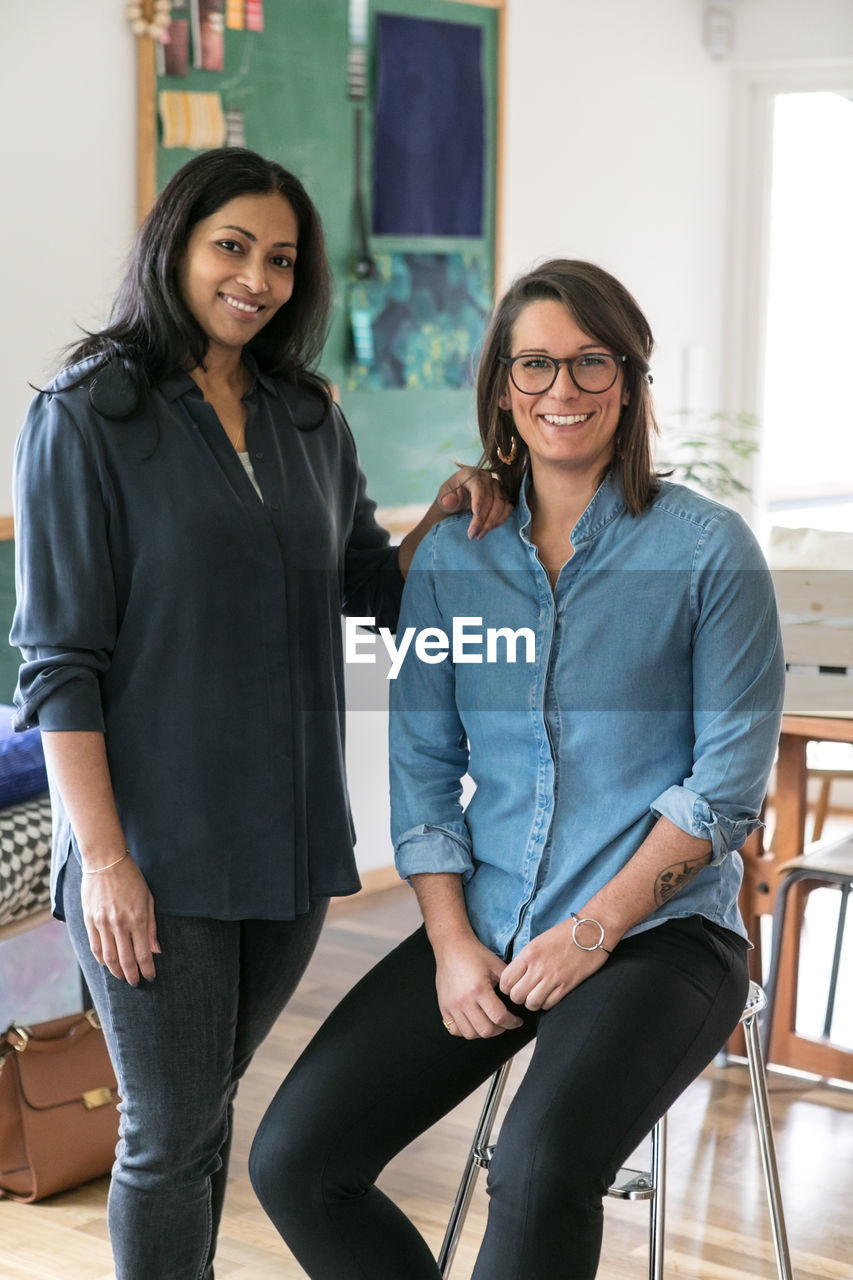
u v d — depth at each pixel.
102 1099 2.69
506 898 1.88
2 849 2.61
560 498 1.88
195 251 1.81
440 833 1.93
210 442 1.84
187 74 3.74
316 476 1.96
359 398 4.34
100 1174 2.73
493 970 1.82
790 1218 2.60
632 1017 1.70
